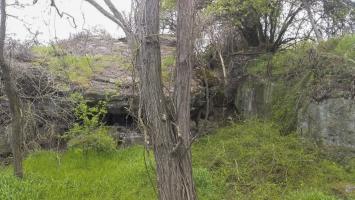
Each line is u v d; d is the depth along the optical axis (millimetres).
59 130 12672
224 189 9273
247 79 13773
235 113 14195
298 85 11555
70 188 9469
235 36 14227
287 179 9336
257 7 12734
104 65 14438
